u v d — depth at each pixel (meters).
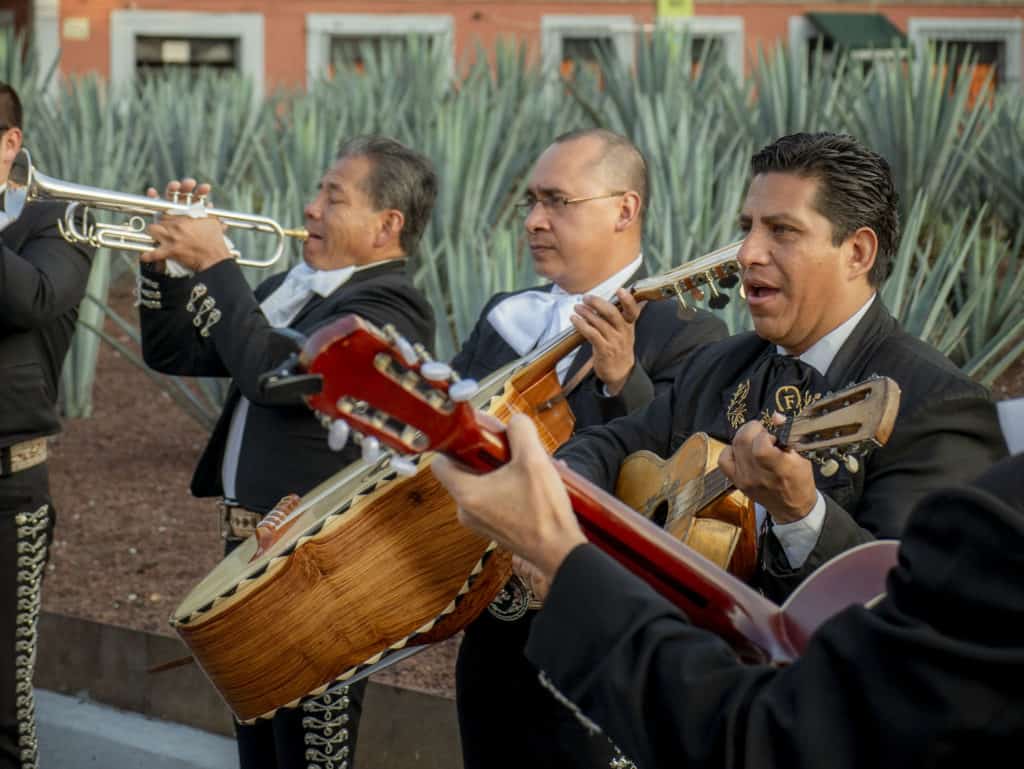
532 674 2.82
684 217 6.66
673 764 1.53
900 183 8.29
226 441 3.67
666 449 2.68
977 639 1.37
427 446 1.67
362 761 4.29
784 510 2.09
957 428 2.22
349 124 10.82
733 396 2.50
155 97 12.95
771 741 1.46
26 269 3.52
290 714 3.30
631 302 2.74
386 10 23.53
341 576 2.60
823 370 2.38
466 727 2.94
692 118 8.95
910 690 1.38
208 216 3.52
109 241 3.57
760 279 2.37
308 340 1.58
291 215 7.49
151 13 23.25
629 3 23.44
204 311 3.42
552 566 1.65
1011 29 24.09
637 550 1.82
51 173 10.71
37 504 3.69
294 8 23.52
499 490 1.65
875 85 9.22
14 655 3.66
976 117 8.46
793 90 9.36
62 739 4.86
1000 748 1.36
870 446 1.91
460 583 2.60
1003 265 7.92
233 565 3.04
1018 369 6.89
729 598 1.81
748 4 23.61
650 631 1.57
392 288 3.56
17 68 13.64
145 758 4.69
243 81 13.54
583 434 2.75
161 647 4.99
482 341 3.45
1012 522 1.36
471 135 8.87
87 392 8.20
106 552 5.91
